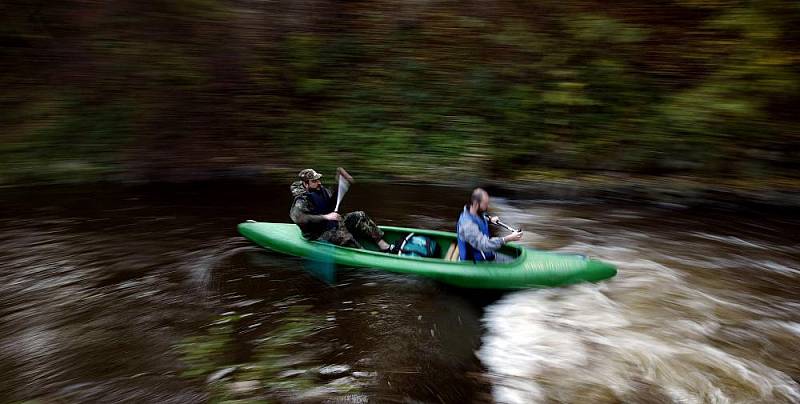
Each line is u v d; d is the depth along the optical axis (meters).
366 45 13.95
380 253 6.39
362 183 11.38
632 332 5.46
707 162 10.95
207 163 11.77
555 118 12.27
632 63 12.40
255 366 4.77
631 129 11.74
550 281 6.27
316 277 6.56
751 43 11.67
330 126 12.83
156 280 6.48
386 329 5.45
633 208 10.19
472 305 5.95
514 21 13.70
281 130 12.70
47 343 5.11
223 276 6.58
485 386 4.57
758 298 6.27
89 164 11.42
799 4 11.58
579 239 8.34
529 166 11.78
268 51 13.83
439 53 13.68
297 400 4.33
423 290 6.20
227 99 13.05
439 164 11.91
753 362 4.95
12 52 12.83
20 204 9.51
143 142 11.98
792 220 9.47
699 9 12.52
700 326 5.59
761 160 10.66
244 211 9.27
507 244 6.68
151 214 9.02
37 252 7.32
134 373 4.65
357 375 4.69
